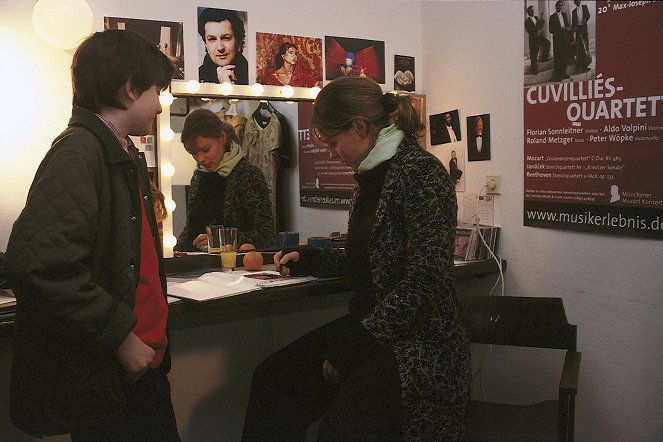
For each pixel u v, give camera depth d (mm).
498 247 2326
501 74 2256
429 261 1470
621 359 1932
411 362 1495
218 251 2232
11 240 1157
